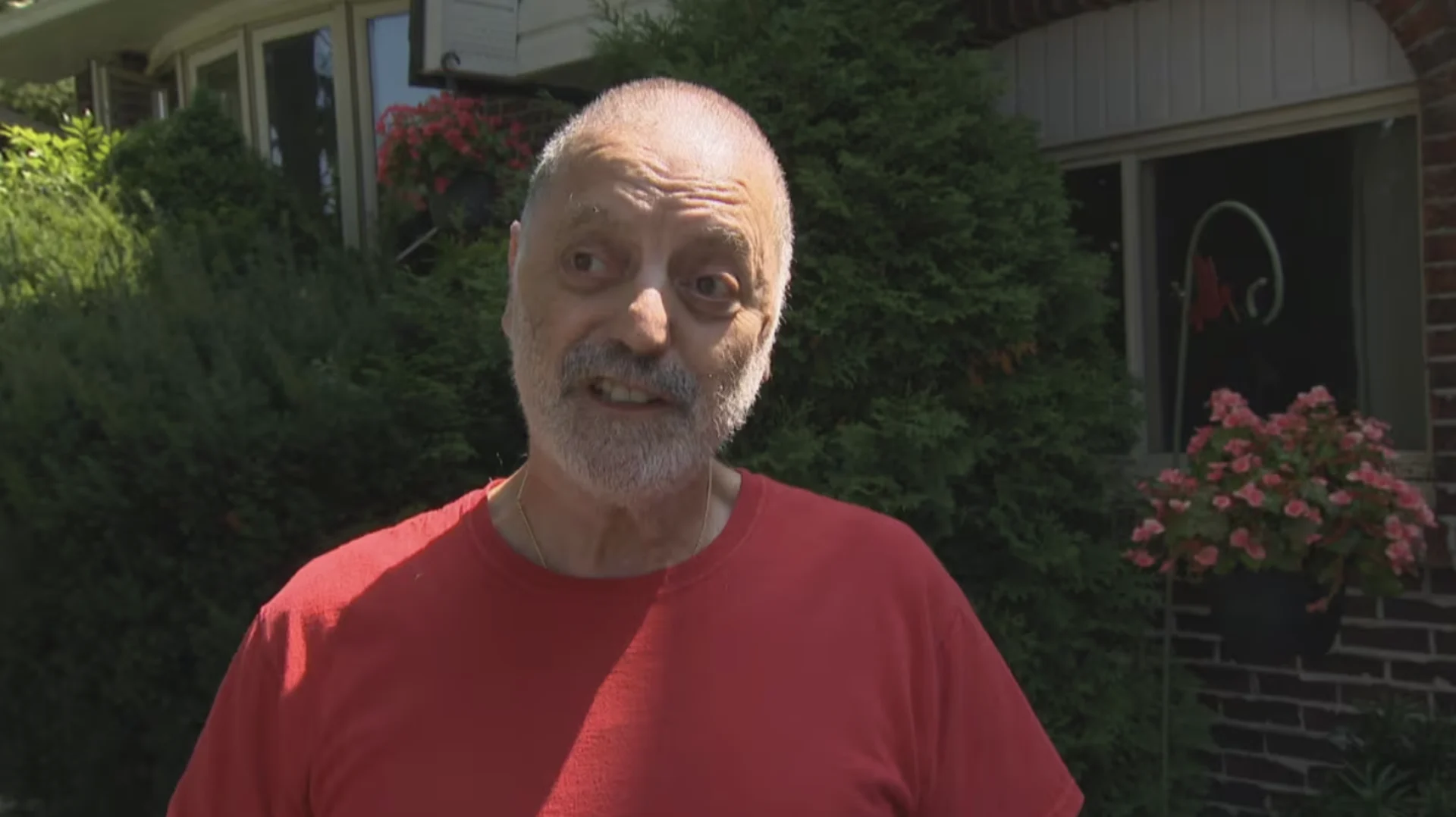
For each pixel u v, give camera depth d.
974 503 3.19
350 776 1.21
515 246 1.39
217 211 5.09
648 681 1.24
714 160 1.27
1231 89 3.54
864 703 1.27
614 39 3.52
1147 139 3.73
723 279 1.27
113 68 7.29
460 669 1.25
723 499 1.45
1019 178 3.23
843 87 3.11
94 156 5.37
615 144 1.26
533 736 1.21
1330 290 3.46
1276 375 3.57
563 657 1.25
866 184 3.08
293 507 3.06
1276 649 3.07
